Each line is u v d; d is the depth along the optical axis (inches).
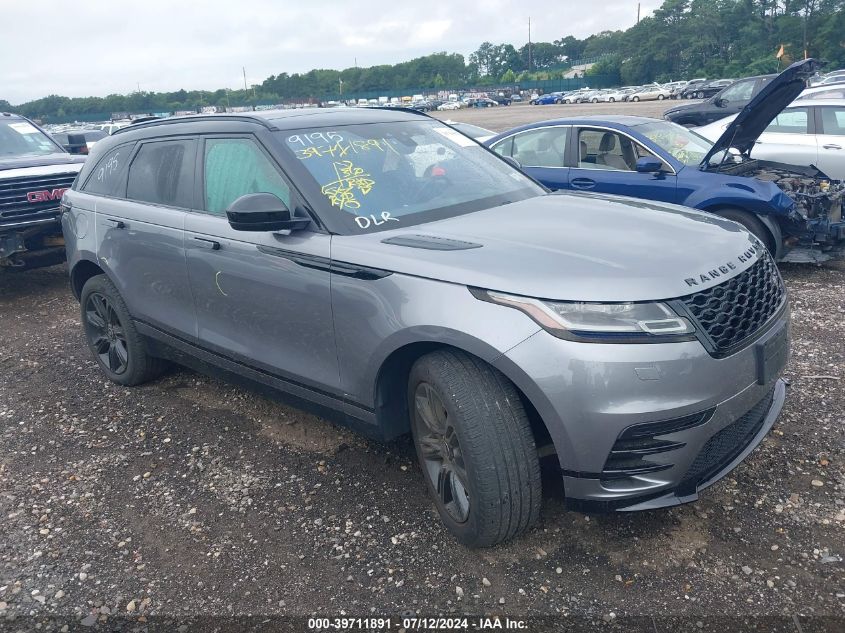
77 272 207.5
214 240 153.2
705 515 128.3
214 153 161.3
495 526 114.0
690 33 4178.2
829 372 183.5
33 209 305.0
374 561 121.8
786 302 129.0
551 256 114.5
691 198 275.3
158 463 159.5
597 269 109.3
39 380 213.2
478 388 111.3
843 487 133.9
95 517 139.6
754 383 113.9
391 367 126.0
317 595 114.7
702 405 105.5
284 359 144.3
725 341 109.4
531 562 119.1
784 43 3722.9
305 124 155.6
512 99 3668.8
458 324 110.6
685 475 109.7
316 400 140.3
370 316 123.3
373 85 5556.1
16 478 156.1
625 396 102.7
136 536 132.8
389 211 139.6
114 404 192.2
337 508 137.6
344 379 132.3
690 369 104.3
